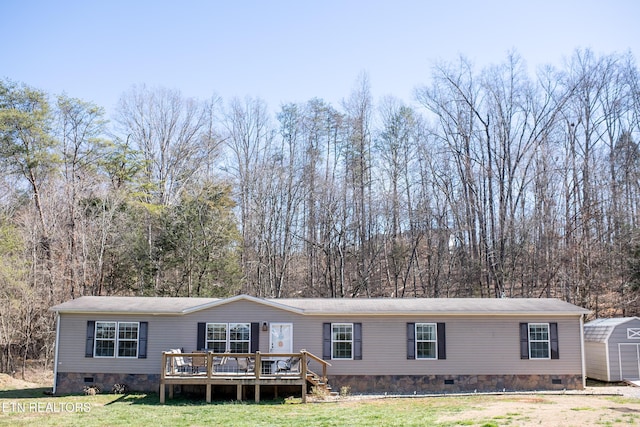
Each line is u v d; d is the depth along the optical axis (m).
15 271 31.23
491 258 38.25
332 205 42.62
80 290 35.94
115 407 19.00
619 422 14.59
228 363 22.61
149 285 37.88
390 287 42.88
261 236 42.78
